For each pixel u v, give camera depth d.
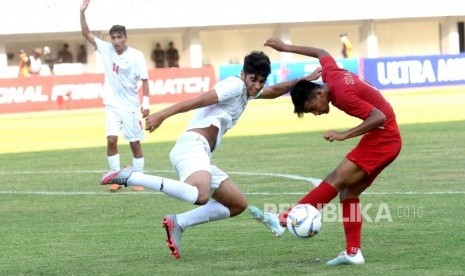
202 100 16.83
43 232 21.12
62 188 28.61
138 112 28.73
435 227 20.06
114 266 17.20
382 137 16.78
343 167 16.84
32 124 58.94
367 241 18.78
